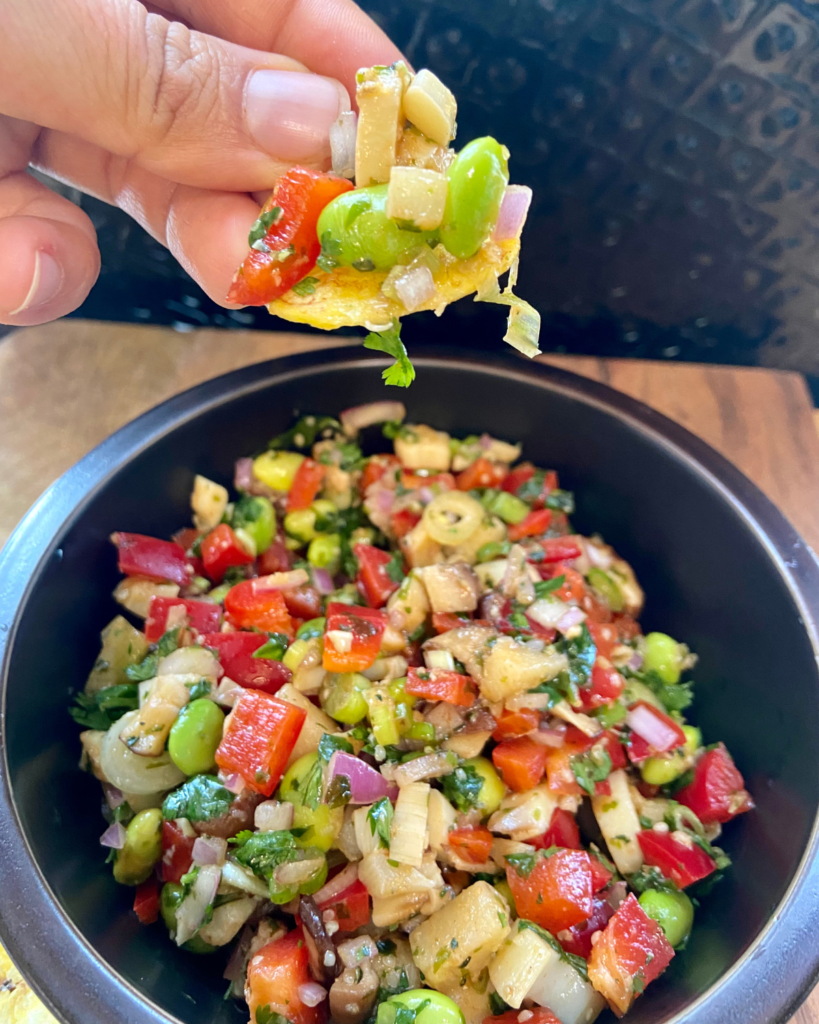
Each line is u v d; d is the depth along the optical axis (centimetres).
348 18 17
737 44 19
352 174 13
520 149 22
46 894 12
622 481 19
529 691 16
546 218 23
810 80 19
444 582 18
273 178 15
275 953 14
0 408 22
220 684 16
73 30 13
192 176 15
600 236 23
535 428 20
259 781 15
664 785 17
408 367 13
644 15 19
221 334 25
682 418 23
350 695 16
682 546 19
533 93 20
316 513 20
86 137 15
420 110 11
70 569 16
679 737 17
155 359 24
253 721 15
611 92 20
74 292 17
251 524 19
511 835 15
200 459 19
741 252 23
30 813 13
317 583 19
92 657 17
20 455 21
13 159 17
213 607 18
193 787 15
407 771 15
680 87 20
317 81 15
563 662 16
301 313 12
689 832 16
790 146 20
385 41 17
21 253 16
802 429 23
